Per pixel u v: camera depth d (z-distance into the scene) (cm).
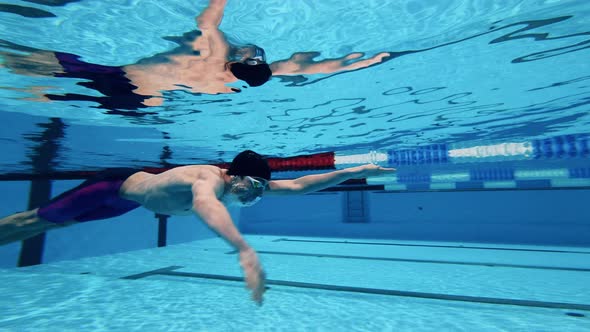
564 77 364
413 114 493
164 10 214
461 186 1064
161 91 360
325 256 802
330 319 346
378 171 278
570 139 661
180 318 348
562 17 240
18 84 332
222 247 1002
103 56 276
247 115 465
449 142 716
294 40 261
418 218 1239
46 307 388
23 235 323
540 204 1080
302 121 508
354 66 319
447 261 727
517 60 317
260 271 135
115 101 388
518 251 895
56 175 812
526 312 367
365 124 540
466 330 311
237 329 317
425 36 265
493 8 226
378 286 495
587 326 318
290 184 276
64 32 238
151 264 696
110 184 307
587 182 822
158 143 605
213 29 239
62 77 317
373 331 310
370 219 1315
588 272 602
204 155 742
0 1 199
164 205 244
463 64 324
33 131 501
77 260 750
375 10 225
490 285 503
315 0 212
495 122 553
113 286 490
